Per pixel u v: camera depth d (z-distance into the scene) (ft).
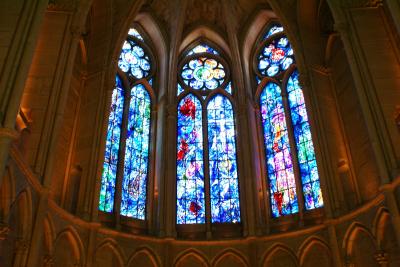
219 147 69.62
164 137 67.26
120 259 55.93
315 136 59.72
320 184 56.95
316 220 58.39
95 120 59.52
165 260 58.18
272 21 76.07
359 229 51.19
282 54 73.41
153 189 64.75
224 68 77.25
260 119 71.00
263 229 61.26
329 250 54.34
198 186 66.54
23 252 41.14
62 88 50.39
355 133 57.11
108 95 62.23
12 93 38.11
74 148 58.95
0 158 35.27
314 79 63.26
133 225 61.16
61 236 50.31
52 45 52.34
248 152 66.23
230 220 64.03
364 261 50.19
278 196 63.72
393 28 51.83
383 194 45.42
